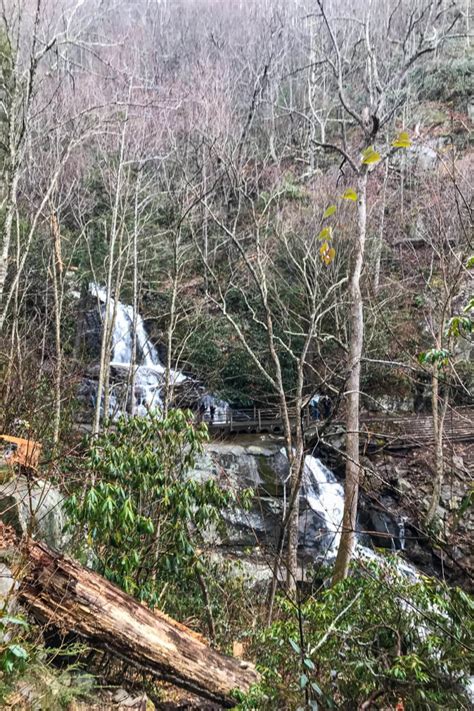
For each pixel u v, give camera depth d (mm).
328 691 3795
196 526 6246
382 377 15867
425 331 15195
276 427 15344
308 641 3871
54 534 5715
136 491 5859
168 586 6426
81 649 4129
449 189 13477
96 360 15602
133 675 5172
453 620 4043
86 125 11656
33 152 12133
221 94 15625
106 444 6094
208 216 15391
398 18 15523
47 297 13984
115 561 5547
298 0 22312
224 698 4609
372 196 16875
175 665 4539
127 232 13727
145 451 5801
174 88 15055
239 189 10836
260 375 16406
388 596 4211
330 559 10852
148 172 15422
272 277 15234
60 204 11805
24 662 3322
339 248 14273
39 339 12609
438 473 11062
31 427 7309
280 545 6234
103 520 5078
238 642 6301
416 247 16469
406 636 4062
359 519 12594
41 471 6160
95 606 4352
